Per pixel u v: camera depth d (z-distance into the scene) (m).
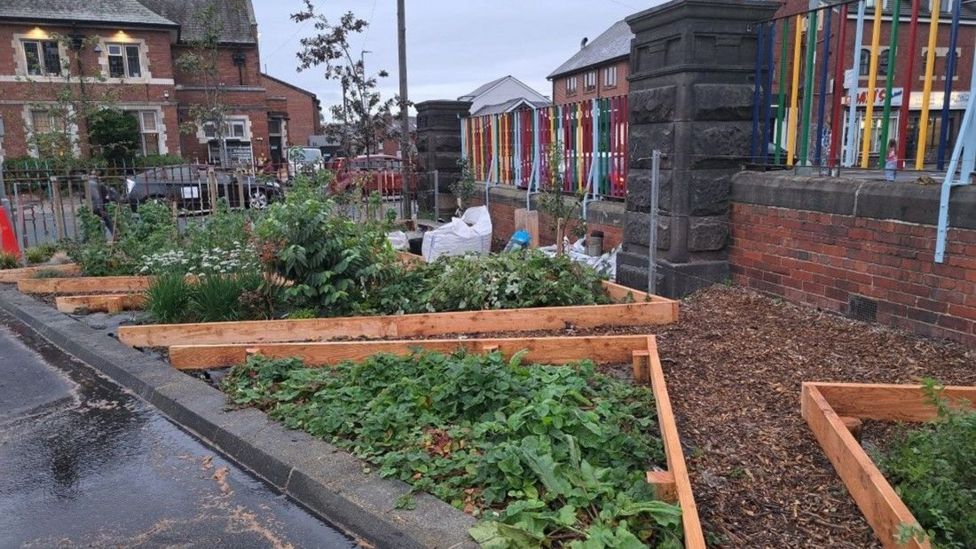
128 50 30.89
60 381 5.71
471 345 5.13
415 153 14.88
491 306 6.23
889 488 2.67
